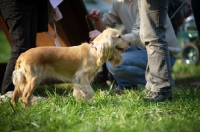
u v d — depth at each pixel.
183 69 13.15
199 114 5.64
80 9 8.29
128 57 7.67
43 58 6.14
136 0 7.62
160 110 5.78
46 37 9.20
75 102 5.89
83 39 8.82
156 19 6.07
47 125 4.90
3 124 5.08
